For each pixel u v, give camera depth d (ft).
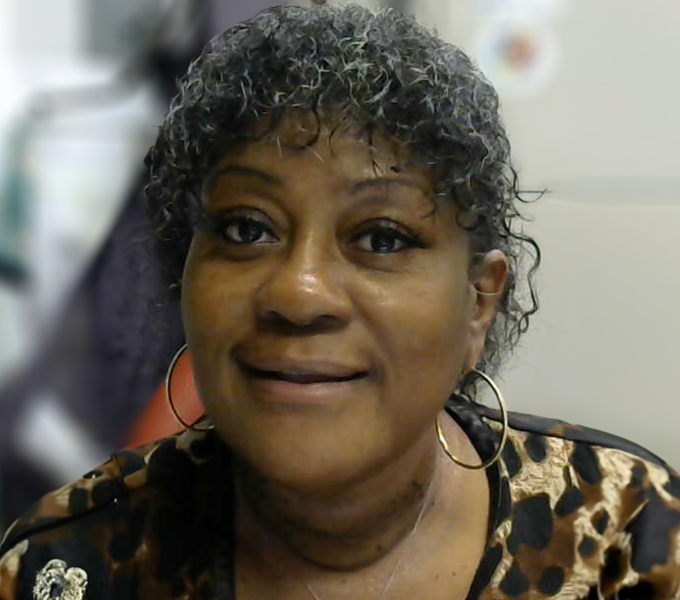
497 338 2.70
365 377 2.19
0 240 5.33
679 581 2.70
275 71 2.12
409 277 2.19
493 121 2.31
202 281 2.24
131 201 4.88
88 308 5.02
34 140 5.34
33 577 2.60
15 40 5.39
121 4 5.28
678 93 5.10
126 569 2.59
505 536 2.58
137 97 5.28
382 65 2.11
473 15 5.20
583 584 2.62
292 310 2.08
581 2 5.15
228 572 2.51
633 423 5.26
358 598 2.48
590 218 5.18
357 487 2.33
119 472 2.69
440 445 2.60
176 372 2.77
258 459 2.20
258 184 2.13
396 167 2.12
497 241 2.42
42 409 5.25
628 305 5.22
